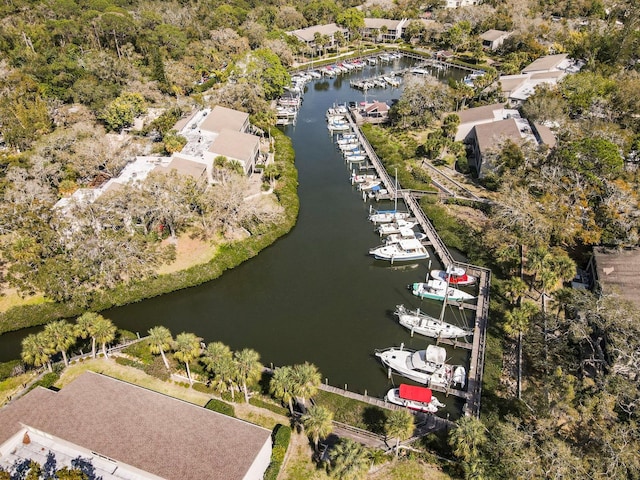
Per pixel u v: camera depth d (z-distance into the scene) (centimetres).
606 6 19700
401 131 11919
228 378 4675
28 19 15725
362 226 8569
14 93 10675
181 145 9712
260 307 6788
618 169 7494
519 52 16200
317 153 11344
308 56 18425
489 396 5094
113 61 13000
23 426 4556
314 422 4119
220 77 14262
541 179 7919
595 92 10856
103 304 6706
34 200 7525
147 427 4397
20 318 6400
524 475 3728
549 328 5462
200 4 19512
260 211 7962
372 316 6575
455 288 6931
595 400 4297
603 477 3738
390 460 4494
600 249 6725
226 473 3928
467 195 8994
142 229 7644
